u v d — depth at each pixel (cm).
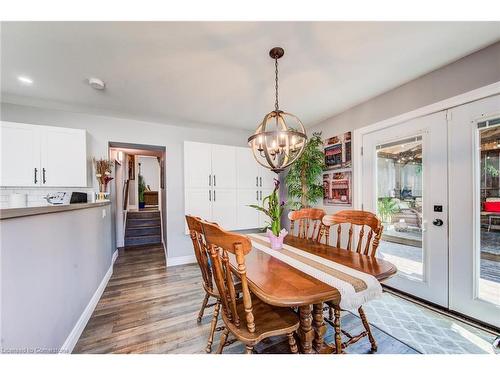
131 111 301
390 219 254
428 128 216
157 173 916
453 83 196
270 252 166
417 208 227
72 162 271
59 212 138
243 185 380
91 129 311
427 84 215
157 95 254
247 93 253
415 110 225
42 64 191
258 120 346
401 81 230
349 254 160
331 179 335
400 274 242
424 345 156
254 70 205
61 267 140
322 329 133
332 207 332
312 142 337
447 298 201
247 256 155
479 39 166
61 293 140
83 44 165
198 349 153
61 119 294
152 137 348
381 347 154
